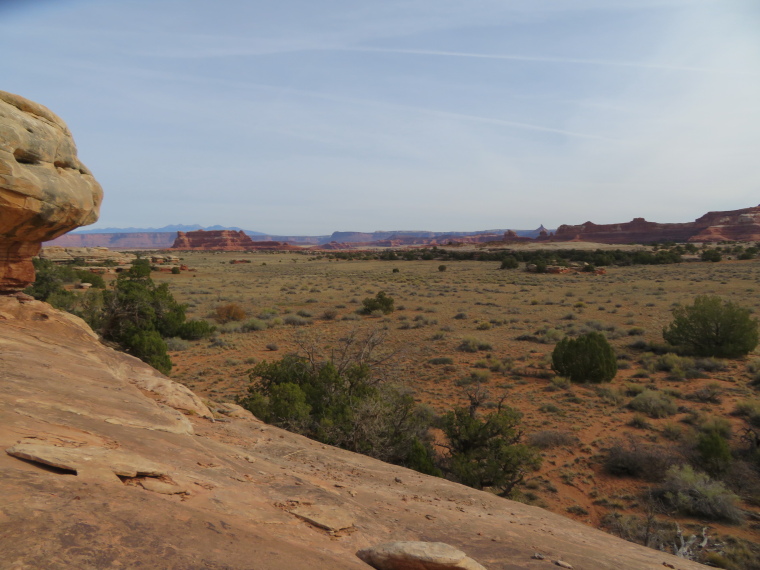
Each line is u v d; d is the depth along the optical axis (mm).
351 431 13867
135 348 23891
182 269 91750
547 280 70500
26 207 7668
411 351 29750
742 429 16922
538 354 28734
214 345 31969
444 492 7594
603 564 4867
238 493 4312
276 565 2873
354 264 116188
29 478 3002
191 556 2643
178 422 6414
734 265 84938
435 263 116125
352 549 3844
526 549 4914
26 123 7746
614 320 38094
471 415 15328
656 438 16719
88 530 2551
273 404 14633
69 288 45688
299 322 39188
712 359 25641
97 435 4570
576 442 16641
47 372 6496
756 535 11312
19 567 2041
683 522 12000
